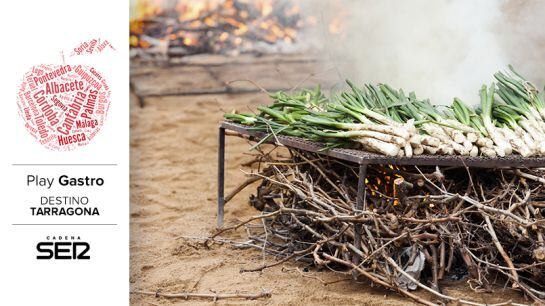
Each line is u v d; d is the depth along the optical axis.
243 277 5.14
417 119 5.25
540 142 5.14
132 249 5.74
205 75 13.09
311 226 5.35
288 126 5.37
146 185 7.64
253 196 5.98
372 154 4.84
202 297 4.83
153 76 13.00
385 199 5.01
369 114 5.18
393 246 4.89
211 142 9.44
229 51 14.32
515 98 5.53
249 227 5.94
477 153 5.00
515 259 5.04
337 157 4.98
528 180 5.20
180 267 5.33
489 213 4.89
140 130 9.93
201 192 7.42
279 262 5.12
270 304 4.69
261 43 14.38
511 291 4.89
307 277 5.12
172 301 4.82
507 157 4.99
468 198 4.79
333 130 5.11
